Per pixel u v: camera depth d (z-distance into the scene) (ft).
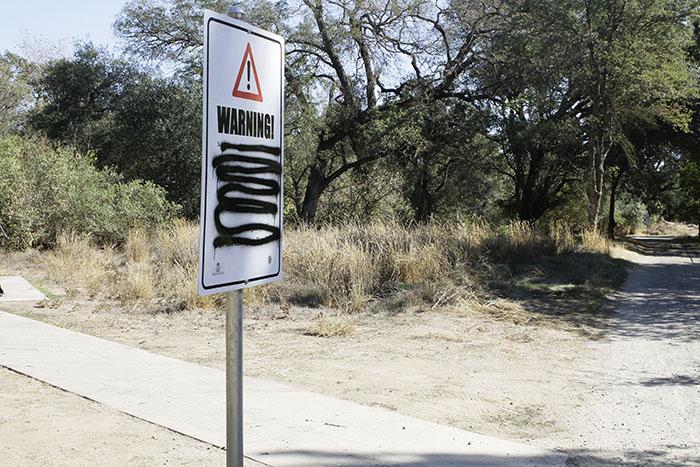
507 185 124.67
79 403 17.63
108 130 103.96
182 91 101.71
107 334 27.58
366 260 40.96
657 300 40.63
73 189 61.11
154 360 22.61
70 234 58.54
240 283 8.01
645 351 26.17
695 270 59.67
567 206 117.08
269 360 23.50
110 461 13.67
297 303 35.91
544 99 84.94
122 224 62.64
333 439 15.17
